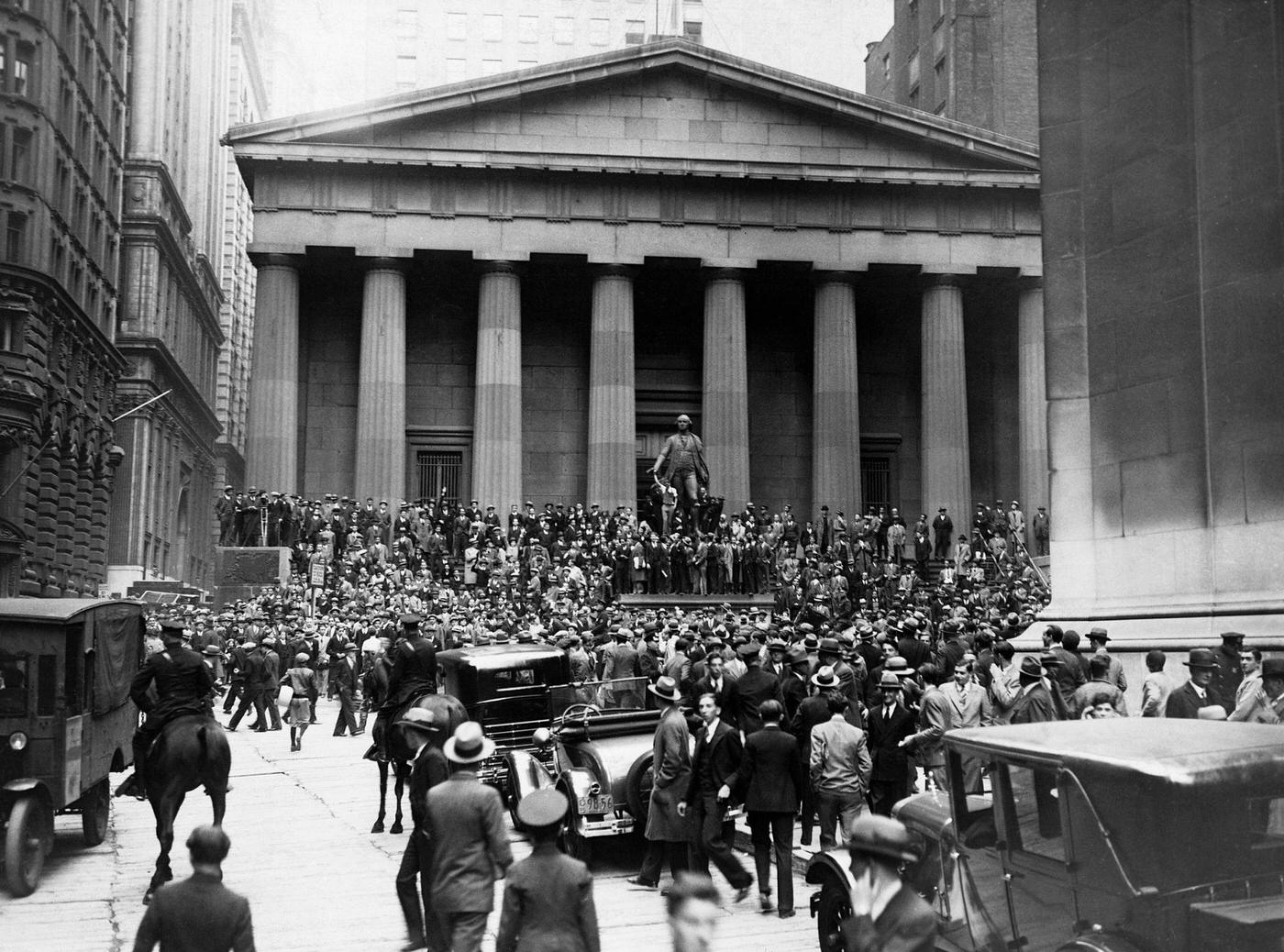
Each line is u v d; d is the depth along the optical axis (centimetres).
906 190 5303
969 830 741
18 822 1202
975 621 3067
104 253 5766
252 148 4969
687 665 1828
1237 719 1130
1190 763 608
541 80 5172
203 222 8525
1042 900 670
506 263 5097
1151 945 591
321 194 5047
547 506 4544
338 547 4391
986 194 5331
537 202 5150
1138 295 1625
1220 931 566
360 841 1516
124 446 6531
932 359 5247
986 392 5688
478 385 5069
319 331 5419
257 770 2142
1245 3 1488
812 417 5628
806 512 5569
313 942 1039
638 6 10381
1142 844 603
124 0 6025
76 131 5175
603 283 5147
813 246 5241
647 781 1268
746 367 5309
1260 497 1443
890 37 7962
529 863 647
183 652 1220
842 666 1488
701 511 4259
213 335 9088
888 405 5662
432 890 785
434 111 5078
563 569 4009
